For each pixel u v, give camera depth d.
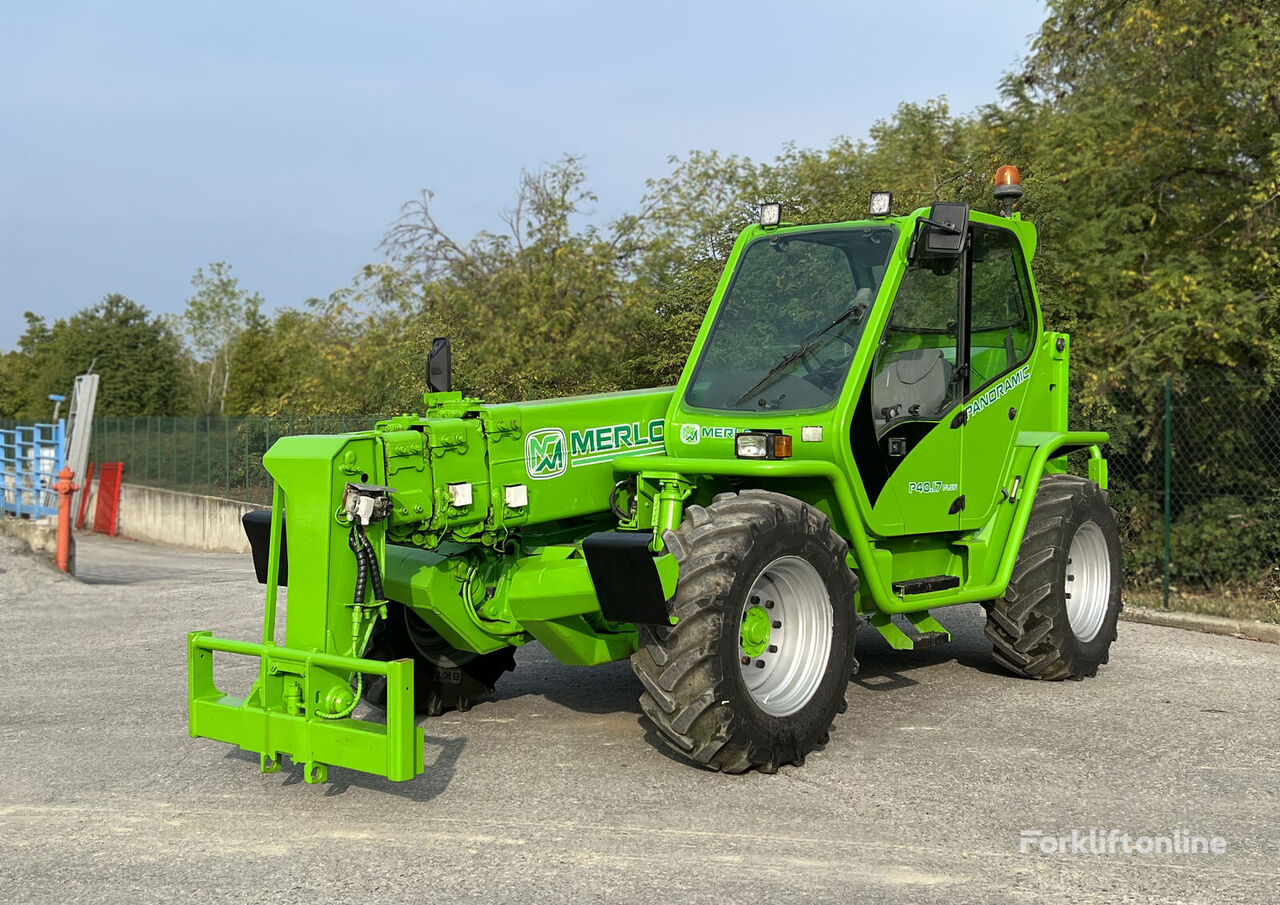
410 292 18.75
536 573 5.36
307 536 4.61
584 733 5.72
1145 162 12.41
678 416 5.73
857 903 3.62
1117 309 11.82
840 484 5.29
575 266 16.95
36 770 5.20
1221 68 11.03
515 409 5.54
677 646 4.78
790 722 5.02
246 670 7.46
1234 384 10.27
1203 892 3.73
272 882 3.84
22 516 22.59
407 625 5.95
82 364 49.12
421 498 5.03
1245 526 10.04
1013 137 14.01
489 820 4.43
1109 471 10.81
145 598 10.92
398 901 3.67
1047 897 3.68
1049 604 6.61
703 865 3.95
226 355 60.03
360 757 4.23
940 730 5.72
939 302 5.96
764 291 5.87
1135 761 5.17
